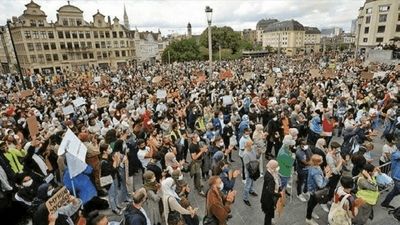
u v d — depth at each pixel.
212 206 4.53
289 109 10.60
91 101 15.55
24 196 5.66
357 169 6.09
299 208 6.39
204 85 19.78
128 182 7.07
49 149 7.18
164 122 9.45
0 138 7.84
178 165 5.98
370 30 68.94
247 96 13.97
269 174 5.32
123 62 70.88
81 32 63.03
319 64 36.78
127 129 8.73
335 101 12.45
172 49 72.81
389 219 5.84
